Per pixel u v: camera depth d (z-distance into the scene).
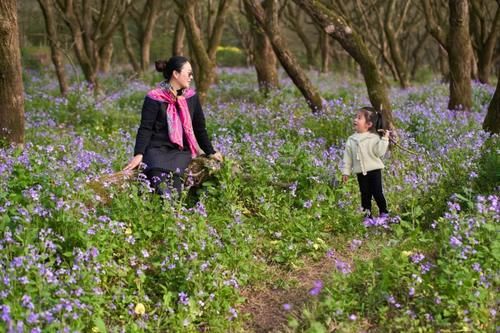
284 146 8.41
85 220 5.73
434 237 6.07
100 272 5.37
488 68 23.36
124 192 6.50
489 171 7.73
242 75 28.12
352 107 12.10
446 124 11.38
